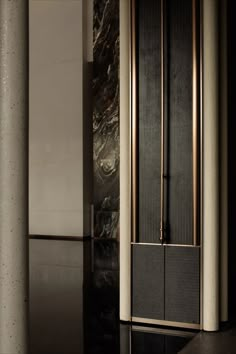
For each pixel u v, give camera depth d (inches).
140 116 190.7
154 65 188.7
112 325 184.7
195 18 179.2
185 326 179.8
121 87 191.9
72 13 452.4
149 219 188.1
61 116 459.2
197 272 178.4
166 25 186.9
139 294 188.1
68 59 454.9
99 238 450.3
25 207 102.2
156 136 187.5
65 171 458.9
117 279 271.4
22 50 102.0
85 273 287.9
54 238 463.2
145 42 190.5
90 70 458.3
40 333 173.5
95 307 211.6
